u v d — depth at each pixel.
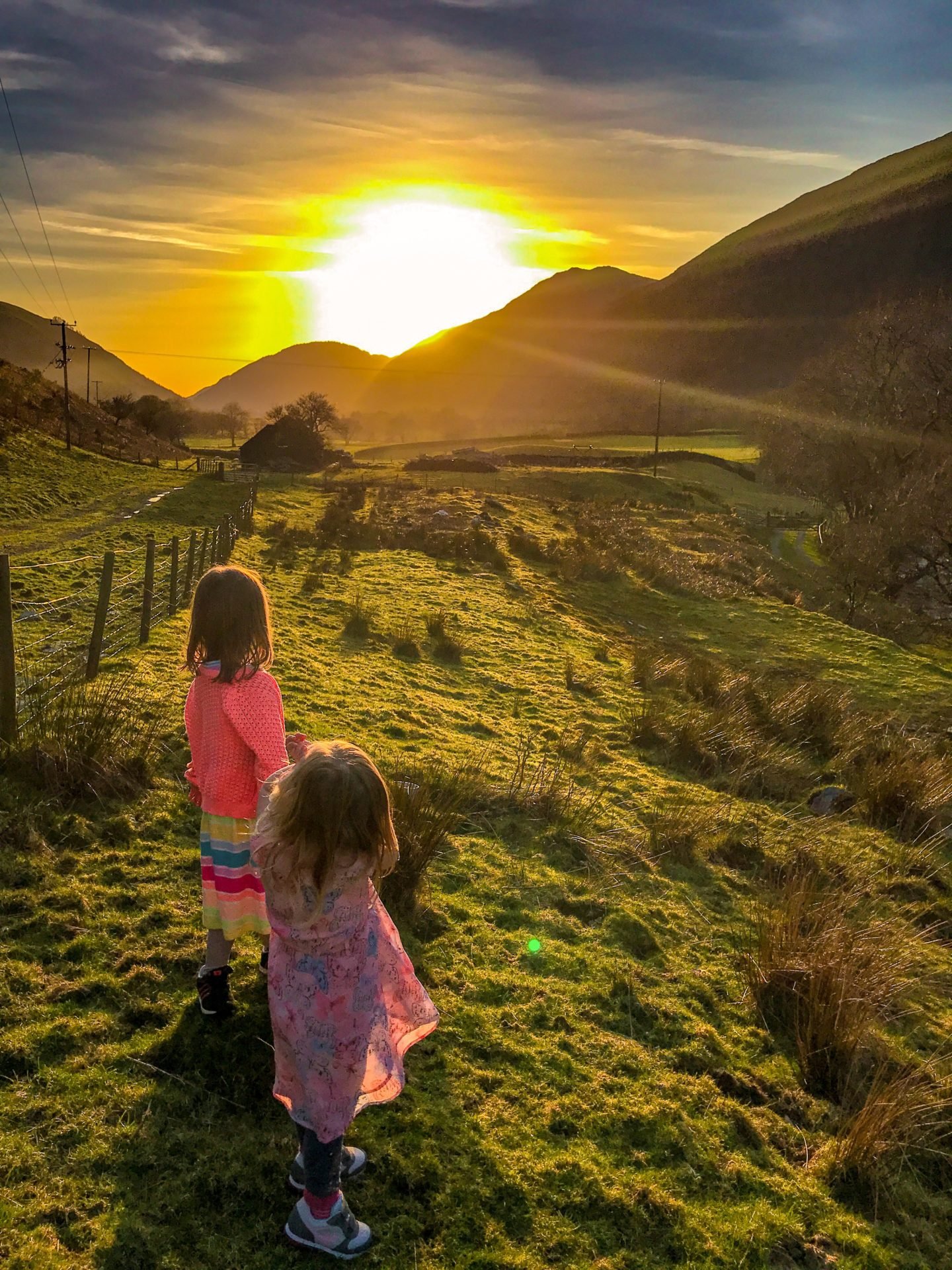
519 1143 3.87
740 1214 3.80
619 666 15.20
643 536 35.41
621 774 9.41
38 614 11.23
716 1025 5.17
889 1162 4.32
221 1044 4.06
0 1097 3.56
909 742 12.49
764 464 74.56
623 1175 3.82
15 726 6.29
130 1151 3.43
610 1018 4.95
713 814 8.41
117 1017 4.12
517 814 7.54
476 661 13.77
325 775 2.92
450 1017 4.61
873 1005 5.36
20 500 32.41
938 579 42.47
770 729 12.43
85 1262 2.96
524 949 5.45
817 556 48.53
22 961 4.37
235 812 3.85
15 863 5.14
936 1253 3.89
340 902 3.01
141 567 18.47
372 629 14.38
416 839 6.08
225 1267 3.06
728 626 22.08
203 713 3.79
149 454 72.06
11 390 59.41
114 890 5.12
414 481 60.25
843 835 8.96
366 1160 3.59
